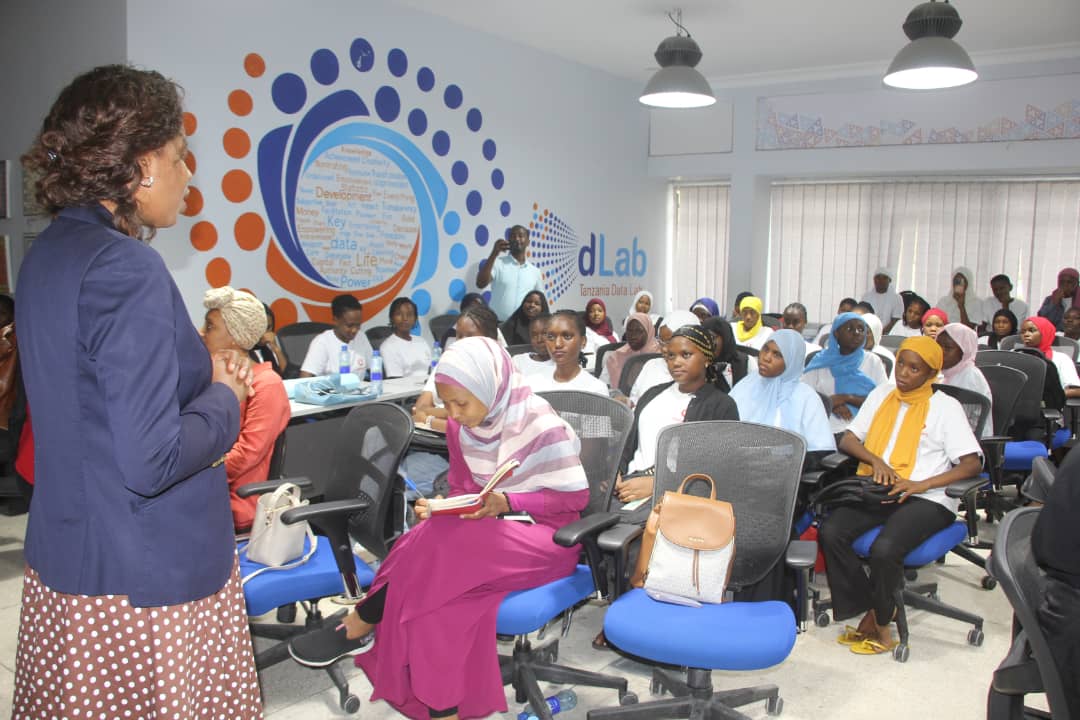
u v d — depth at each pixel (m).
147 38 4.87
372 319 6.43
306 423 4.16
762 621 2.12
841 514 2.94
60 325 1.16
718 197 9.85
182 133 1.26
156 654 1.26
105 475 1.20
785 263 9.50
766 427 2.46
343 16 5.95
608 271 9.16
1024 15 6.50
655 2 6.27
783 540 2.36
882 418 3.17
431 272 6.91
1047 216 8.27
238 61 5.33
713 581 2.19
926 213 8.76
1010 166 7.85
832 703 2.57
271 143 5.57
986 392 3.89
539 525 2.33
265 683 2.68
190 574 1.28
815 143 8.67
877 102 8.34
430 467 3.81
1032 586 1.60
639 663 2.82
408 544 2.24
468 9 6.50
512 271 7.26
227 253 5.39
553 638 2.83
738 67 8.40
